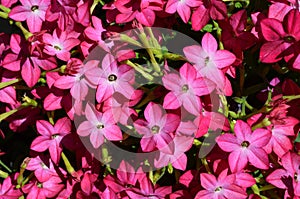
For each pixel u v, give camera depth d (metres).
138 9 0.88
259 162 0.87
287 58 0.88
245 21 0.88
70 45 0.89
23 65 0.90
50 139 0.91
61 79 0.87
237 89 0.94
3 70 0.93
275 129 0.90
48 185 0.94
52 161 0.94
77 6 0.90
